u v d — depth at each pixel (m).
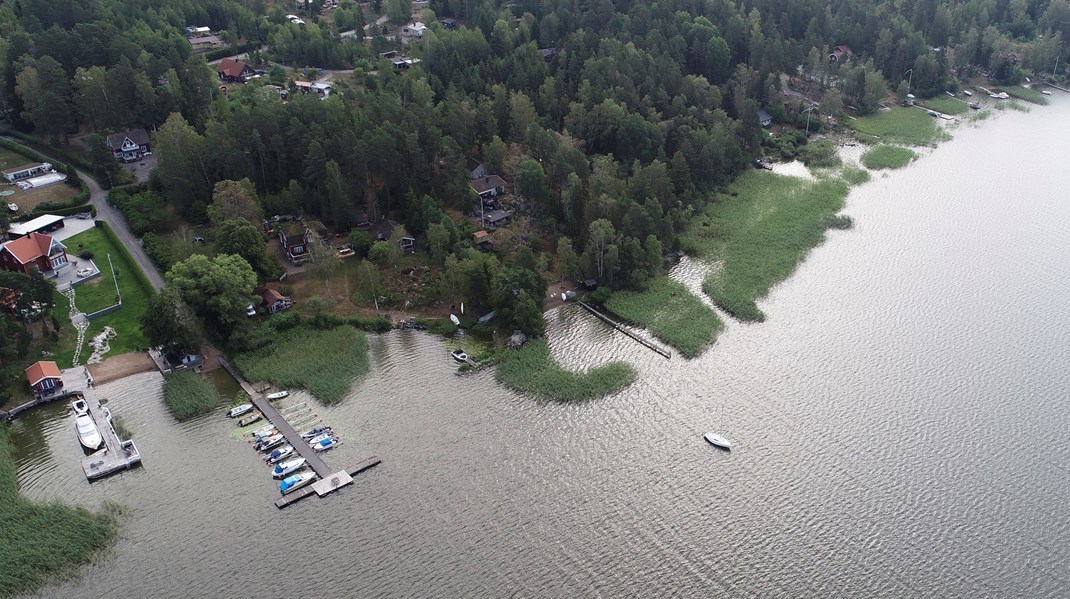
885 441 110.06
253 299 138.12
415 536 97.62
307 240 150.75
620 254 148.00
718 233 168.25
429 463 108.31
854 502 100.56
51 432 115.56
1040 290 145.38
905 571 91.50
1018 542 94.69
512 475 106.19
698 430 113.12
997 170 199.12
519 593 90.06
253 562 94.81
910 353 128.50
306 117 175.75
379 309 142.25
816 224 171.38
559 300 146.00
